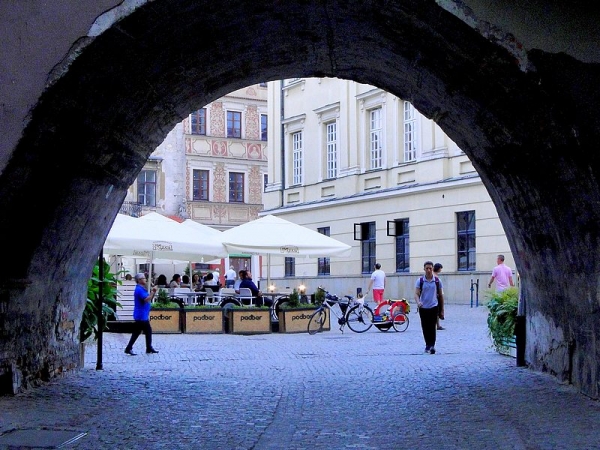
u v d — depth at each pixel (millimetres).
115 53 8953
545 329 12570
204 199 54344
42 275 11172
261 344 20062
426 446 7730
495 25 8539
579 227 9656
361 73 12672
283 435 8289
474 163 12492
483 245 31734
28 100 8664
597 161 8773
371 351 17828
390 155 37000
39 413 9398
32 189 9547
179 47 9734
